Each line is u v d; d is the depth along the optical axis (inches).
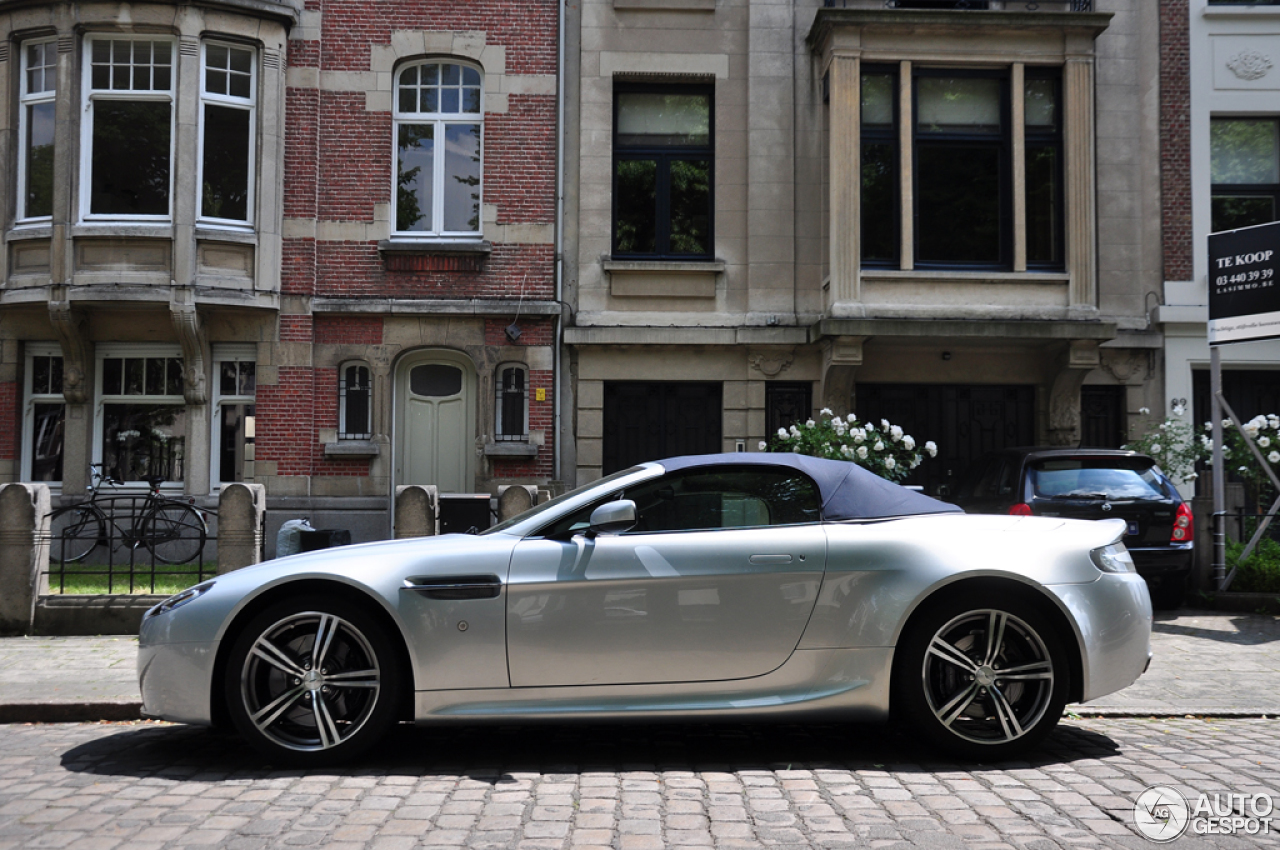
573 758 180.9
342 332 504.7
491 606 171.9
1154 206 525.3
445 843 132.8
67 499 483.8
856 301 487.5
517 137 514.3
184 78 479.8
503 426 510.3
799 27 521.0
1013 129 501.4
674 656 173.0
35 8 482.6
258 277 492.4
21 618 314.0
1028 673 177.8
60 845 131.9
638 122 527.5
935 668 178.7
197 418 491.2
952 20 489.4
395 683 173.3
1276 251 365.7
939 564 176.4
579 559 174.4
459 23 515.2
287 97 506.9
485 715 171.0
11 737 203.8
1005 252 506.0
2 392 492.7
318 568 174.9
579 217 514.6
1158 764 176.9
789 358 510.0
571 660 172.1
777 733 201.8
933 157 508.4
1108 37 529.7
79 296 470.0
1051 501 353.4
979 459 412.2
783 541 177.5
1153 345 518.6
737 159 518.3
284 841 133.5
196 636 173.6
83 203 482.6
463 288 508.7
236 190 496.7
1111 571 184.1
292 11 502.3
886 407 516.7
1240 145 540.4
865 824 141.0
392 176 512.7
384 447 500.4
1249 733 206.4
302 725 175.5
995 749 176.1
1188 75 528.7
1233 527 396.5
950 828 139.2
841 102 490.0
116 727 214.8
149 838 134.7
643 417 515.8
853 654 174.6
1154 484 358.9
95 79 486.3
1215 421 384.5
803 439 449.1
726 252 514.9
